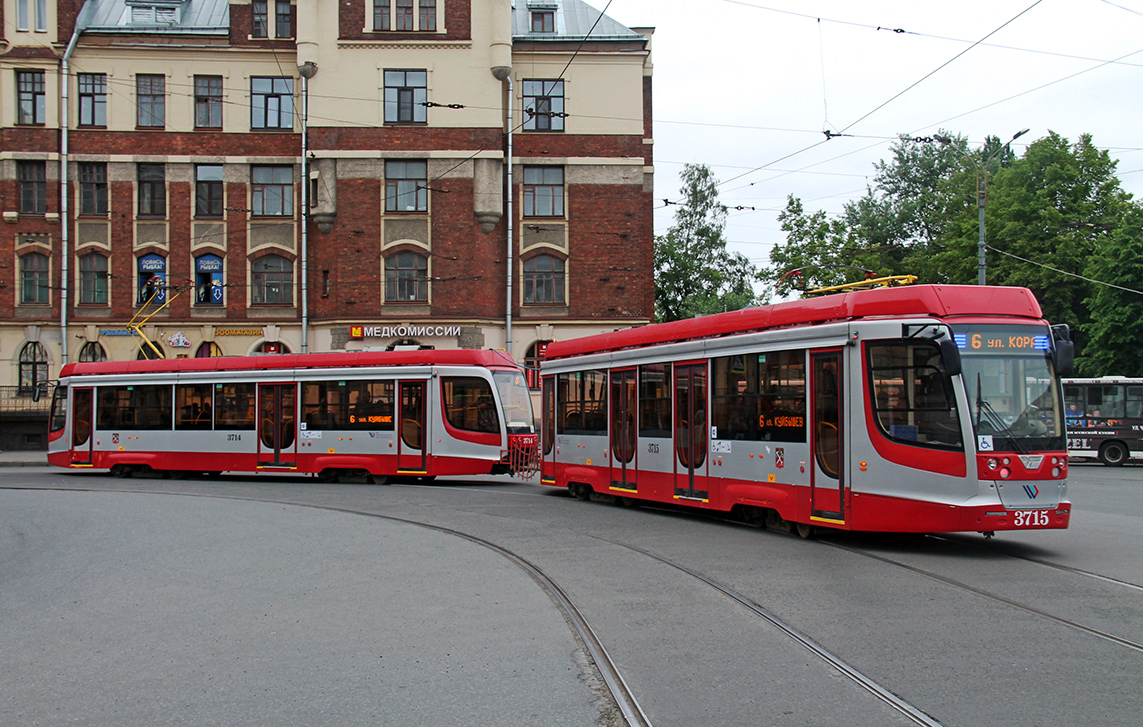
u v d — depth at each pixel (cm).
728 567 1023
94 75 3591
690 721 532
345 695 596
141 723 549
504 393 2120
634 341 1627
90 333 3562
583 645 709
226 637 763
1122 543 1180
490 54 3412
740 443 1352
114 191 3572
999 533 1280
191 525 1476
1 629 814
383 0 3416
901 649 675
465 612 834
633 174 3531
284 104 3575
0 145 3559
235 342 3547
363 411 2194
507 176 3481
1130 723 517
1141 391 2928
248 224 3559
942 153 6275
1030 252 3869
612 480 1672
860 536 1256
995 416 1068
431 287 3403
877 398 1135
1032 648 673
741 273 5384
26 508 1777
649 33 3838
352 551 1191
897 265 5491
